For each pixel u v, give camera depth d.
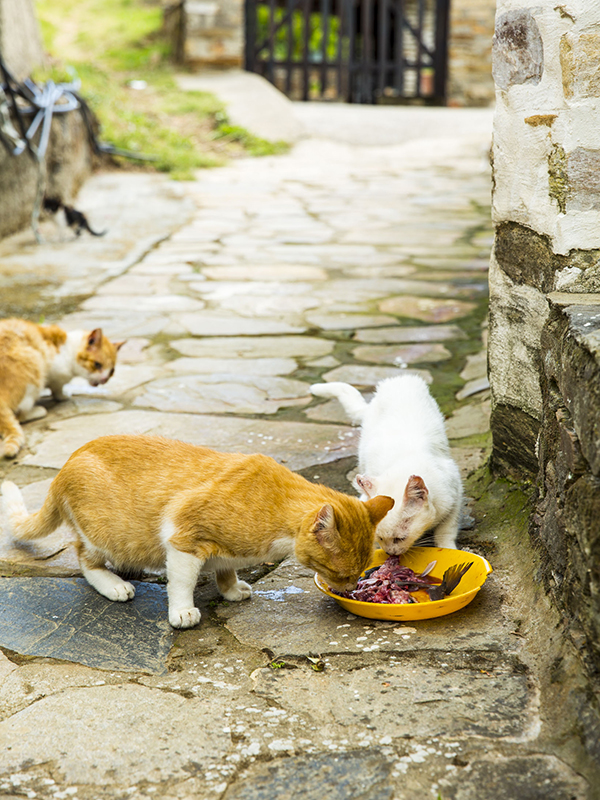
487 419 4.48
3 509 3.80
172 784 2.12
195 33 19.08
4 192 9.46
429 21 22.17
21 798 2.08
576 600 2.40
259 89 18.17
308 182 13.95
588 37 2.72
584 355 2.37
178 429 4.68
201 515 2.79
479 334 6.34
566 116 2.85
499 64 3.16
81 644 2.77
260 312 7.03
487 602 2.90
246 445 4.43
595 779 2.03
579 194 2.89
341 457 4.27
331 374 5.55
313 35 23.31
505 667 2.52
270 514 2.79
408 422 3.66
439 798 1.99
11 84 9.92
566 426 2.51
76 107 12.10
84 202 11.94
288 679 2.53
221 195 12.70
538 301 3.19
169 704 2.43
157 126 16.11
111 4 22.69
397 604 2.74
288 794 2.07
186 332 6.51
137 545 2.96
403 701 2.39
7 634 2.84
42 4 22.25
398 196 12.69
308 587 3.15
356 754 2.19
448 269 8.40
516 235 3.29
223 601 3.07
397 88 20.64
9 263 8.67
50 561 3.39
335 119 18.20
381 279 8.07
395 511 3.06
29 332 4.93
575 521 2.38
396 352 5.97
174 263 8.78
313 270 8.44
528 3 2.91
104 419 4.89
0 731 2.32
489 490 3.68
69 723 2.35
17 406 4.75
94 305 7.25
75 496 3.02
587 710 2.19
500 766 2.11
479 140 17.59
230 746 2.24
